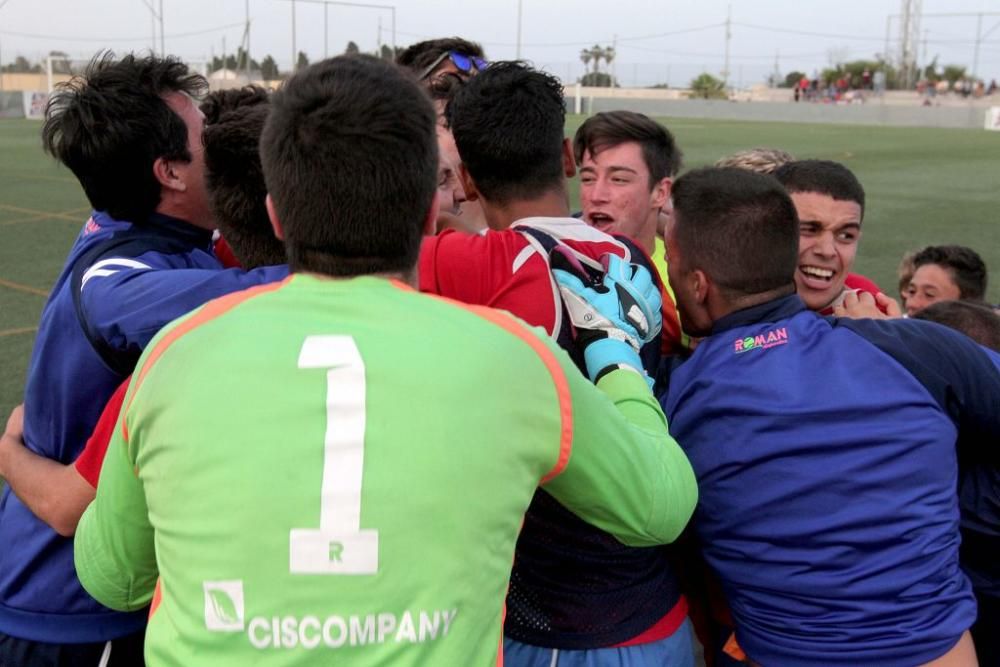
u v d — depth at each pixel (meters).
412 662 1.04
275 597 1.04
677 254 1.78
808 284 2.22
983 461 1.80
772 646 1.65
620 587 1.61
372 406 1.07
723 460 1.64
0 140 22.23
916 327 1.70
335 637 1.04
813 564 1.58
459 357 1.11
